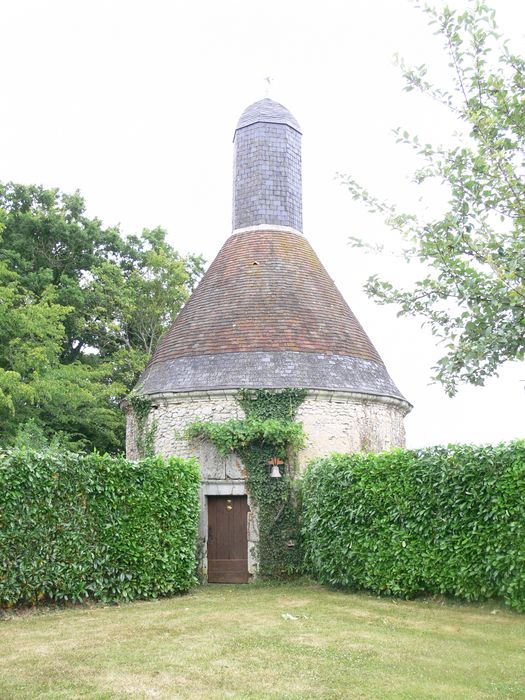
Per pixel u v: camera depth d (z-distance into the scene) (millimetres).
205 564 14727
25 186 26969
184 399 15375
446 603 11133
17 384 17547
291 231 18391
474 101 5996
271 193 18484
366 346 16984
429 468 11383
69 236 26672
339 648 7961
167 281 28578
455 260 5516
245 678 6691
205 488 14938
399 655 7617
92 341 28516
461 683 6523
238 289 16781
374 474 12242
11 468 10555
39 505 10867
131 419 16906
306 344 15734
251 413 14844
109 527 11852
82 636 8766
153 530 12453
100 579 11602
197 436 15102
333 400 15297
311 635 8711
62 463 11305
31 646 8172
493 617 9930
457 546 10836
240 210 18656
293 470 14852
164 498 12680
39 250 26578
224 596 12656
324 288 17500
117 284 27891
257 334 15750
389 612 10445
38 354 19328
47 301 23141
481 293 5480
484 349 5191
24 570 10547
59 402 21234
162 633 8930
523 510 9961
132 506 12281
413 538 11562
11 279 24297
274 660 7406
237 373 15156
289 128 19125
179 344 16438
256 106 19328
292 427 14562
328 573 13133
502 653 7730
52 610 10844
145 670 7023
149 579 12219
